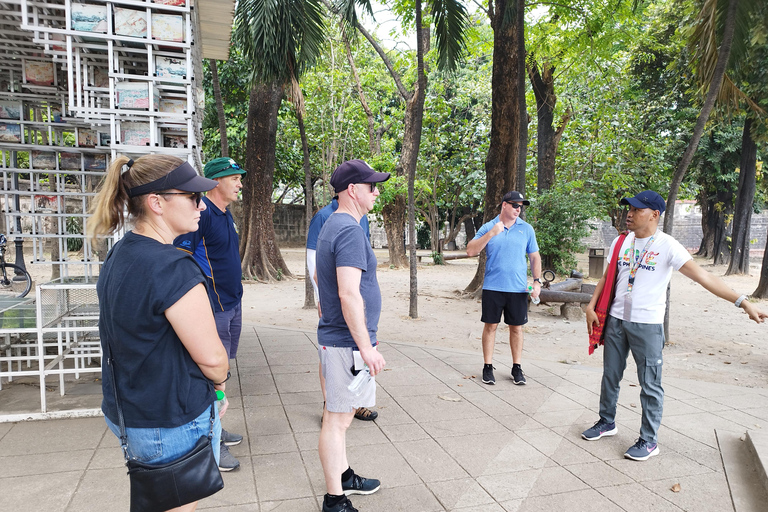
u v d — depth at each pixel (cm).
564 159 1795
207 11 543
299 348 604
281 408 407
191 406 156
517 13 819
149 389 150
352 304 235
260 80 861
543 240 1391
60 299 436
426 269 1800
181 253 154
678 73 1683
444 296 1143
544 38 1281
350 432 365
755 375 564
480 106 2045
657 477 305
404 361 562
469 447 343
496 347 670
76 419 374
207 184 165
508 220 476
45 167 471
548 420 394
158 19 371
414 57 1627
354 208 256
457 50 880
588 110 1805
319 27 859
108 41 367
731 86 757
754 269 1953
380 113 2073
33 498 264
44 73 444
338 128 1938
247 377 488
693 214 2883
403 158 1695
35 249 472
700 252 2439
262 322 799
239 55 1628
